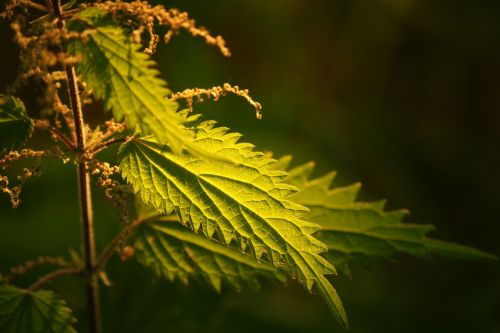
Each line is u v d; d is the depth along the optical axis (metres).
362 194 6.88
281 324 4.94
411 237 2.62
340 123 7.32
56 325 2.30
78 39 1.79
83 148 2.07
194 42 6.99
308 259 1.93
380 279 5.84
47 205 5.73
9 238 5.28
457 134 7.72
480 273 6.10
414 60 7.86
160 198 2.04
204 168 2.00
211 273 2.52
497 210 7.05
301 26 7.54
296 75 7.60
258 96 7.21
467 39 7.69
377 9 7.54
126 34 1.79
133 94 1.76
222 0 7.06
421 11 7.55
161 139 1.76
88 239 2.34
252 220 1.98
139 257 2.52
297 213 1.95
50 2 1.92
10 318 2.27
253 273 2.50
